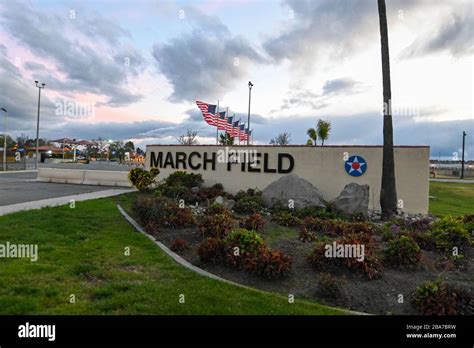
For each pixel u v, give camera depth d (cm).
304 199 1119
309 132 3338
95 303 409
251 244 596
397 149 1284
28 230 735
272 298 460
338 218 1005
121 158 8675
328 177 1385
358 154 1348
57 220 843
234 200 1248
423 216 1155
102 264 559
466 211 1467
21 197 1283
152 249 668
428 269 585
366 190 1073
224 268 575
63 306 398
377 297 486
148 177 1466
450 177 5188
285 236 792
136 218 934
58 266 530
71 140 8600
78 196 1323
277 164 1463
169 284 488
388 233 771
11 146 6538
